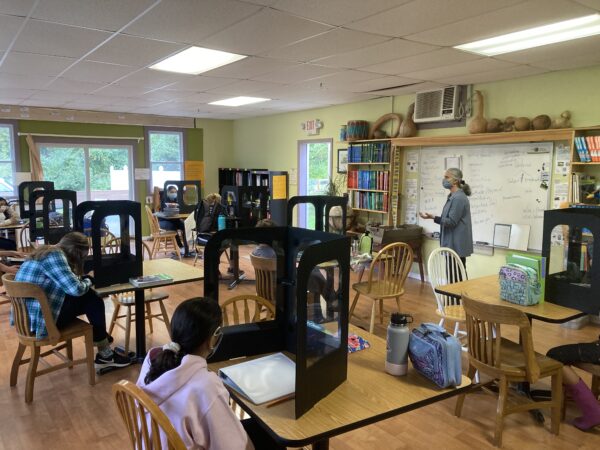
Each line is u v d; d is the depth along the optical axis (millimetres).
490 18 2932
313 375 1492
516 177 4875
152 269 3627
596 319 4328
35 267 2883
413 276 6145
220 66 4418
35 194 5277
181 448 1202
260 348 1923
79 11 2846
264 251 2168
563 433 2592
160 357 1425
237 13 2875
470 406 2861
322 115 7516
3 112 7441
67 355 3363
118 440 2477
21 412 2750
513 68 4363
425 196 5891
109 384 3107
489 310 2395
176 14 2900
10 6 2750
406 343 1748
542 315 2531
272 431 1364
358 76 4844
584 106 4297
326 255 1482
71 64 4355
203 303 1494
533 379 2406
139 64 4367
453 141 5270
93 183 8617
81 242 3111
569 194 4219
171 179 9445
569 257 2865
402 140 5871
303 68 4480
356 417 1446
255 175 8727
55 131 8031
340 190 7203
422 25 3090
